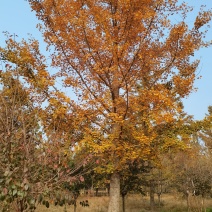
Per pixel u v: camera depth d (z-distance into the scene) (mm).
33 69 8148
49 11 9047
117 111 8586
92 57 8961
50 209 11945
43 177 4254
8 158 4203
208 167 18719
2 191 3857
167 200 27016
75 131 8430
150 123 8336
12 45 8281
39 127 4738
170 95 8758
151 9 8953
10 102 4824
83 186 10859
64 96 7977
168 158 20391
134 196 27172
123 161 8133
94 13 8703
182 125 8852
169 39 9055
